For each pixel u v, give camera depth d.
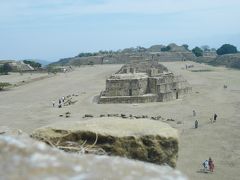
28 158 10.47
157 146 22.12
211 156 65.88
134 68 156.00
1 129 23.53
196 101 128.38
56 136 22.52
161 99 129.25
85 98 138.62
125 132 22.45
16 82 189.25
